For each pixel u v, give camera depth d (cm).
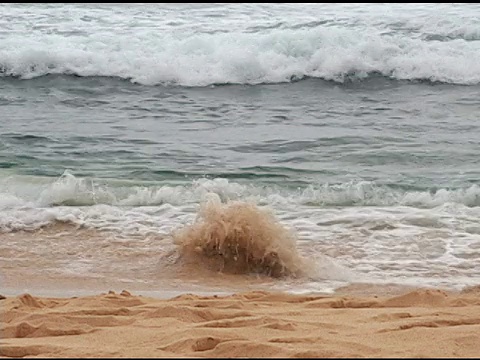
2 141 2612
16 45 3938
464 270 1603
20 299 1055
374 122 2975
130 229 1823
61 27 4291
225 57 3850
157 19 4522
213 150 2566
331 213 1945
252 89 3684
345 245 1741
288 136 2747
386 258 1669
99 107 3275
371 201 2039
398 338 777
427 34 4100
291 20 4409
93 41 4016
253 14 4675
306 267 1605
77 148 2552
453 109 3222
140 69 3800
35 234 1791
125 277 1551
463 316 940
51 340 766
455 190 2091
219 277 1580
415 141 2658
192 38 3969
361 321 911
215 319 921
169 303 1060
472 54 3878
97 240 1756
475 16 4350
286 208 1988
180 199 2031
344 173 2283
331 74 3831
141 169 2306
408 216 1920
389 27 4206
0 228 1814
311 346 705
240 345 678
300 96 3528
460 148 2566
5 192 2042
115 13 4669
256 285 1534
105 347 712
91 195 2017
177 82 3769
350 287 1508
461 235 1803
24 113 3128
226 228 1644
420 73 3812
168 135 2777
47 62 3850
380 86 3725
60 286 1473
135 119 3048
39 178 2144
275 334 783
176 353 677
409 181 2200
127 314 952
